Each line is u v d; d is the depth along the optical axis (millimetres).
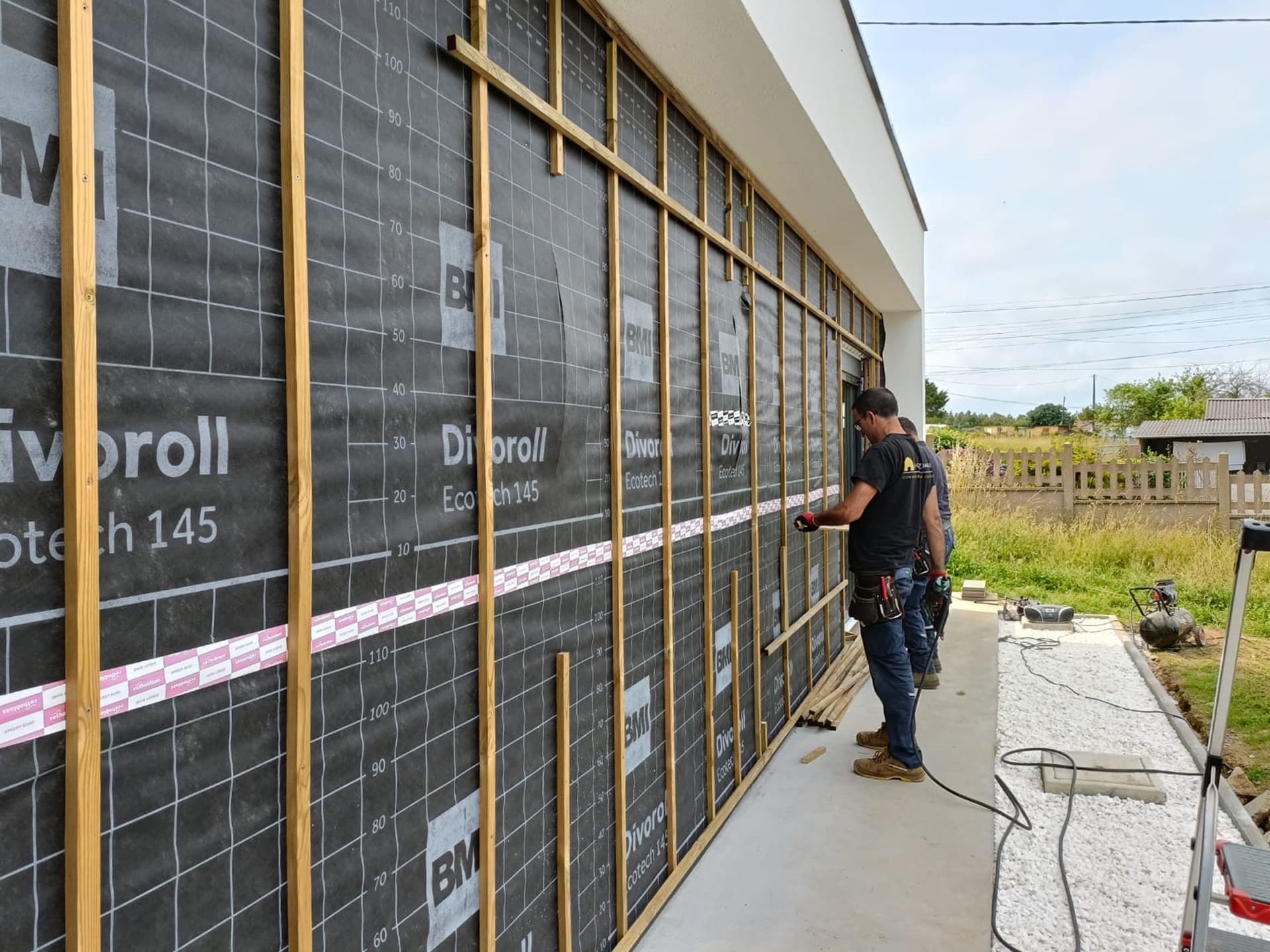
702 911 2729
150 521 1074
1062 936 2602
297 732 1279
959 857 3072
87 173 970
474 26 1778
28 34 935
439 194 1664
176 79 1117
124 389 1040
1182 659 6176
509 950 1896
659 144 2896
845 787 3725
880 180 5426
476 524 1773
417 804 1599
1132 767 3848
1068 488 11992
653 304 2805
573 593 2219
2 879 906
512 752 1917
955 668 5652
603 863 2371
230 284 1191
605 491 2402
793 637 4723
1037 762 3998
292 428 1272
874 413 3811
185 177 1126
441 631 1666
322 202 1368
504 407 1897
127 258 1048
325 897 1365
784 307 4449
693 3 2441
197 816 1143
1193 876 2123
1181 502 11414
